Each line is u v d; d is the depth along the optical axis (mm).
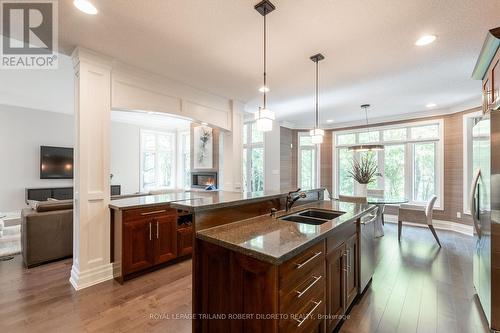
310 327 1628
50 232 3355
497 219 2023
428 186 5688
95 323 2082
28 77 4500
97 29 2348
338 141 7078
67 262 3373
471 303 2430
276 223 2055
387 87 3994
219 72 3379
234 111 4695
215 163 6742
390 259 3617
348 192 6852
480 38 2496
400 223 4578
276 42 2592
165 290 2652
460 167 5137
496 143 2027
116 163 7773
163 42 2592
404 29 2346
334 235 1973
